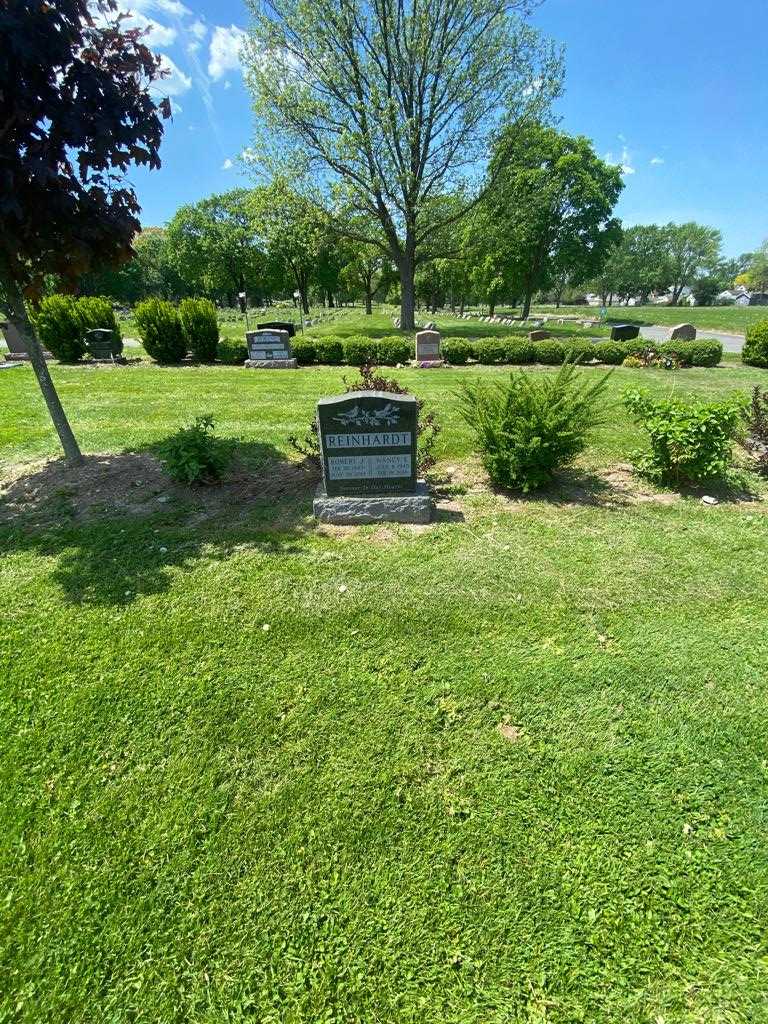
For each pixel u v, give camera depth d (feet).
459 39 59.36
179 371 43.45
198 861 6.54
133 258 16.99
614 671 9.41
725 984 5.36
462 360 47.34
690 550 13.53
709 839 6.67
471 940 5.76
